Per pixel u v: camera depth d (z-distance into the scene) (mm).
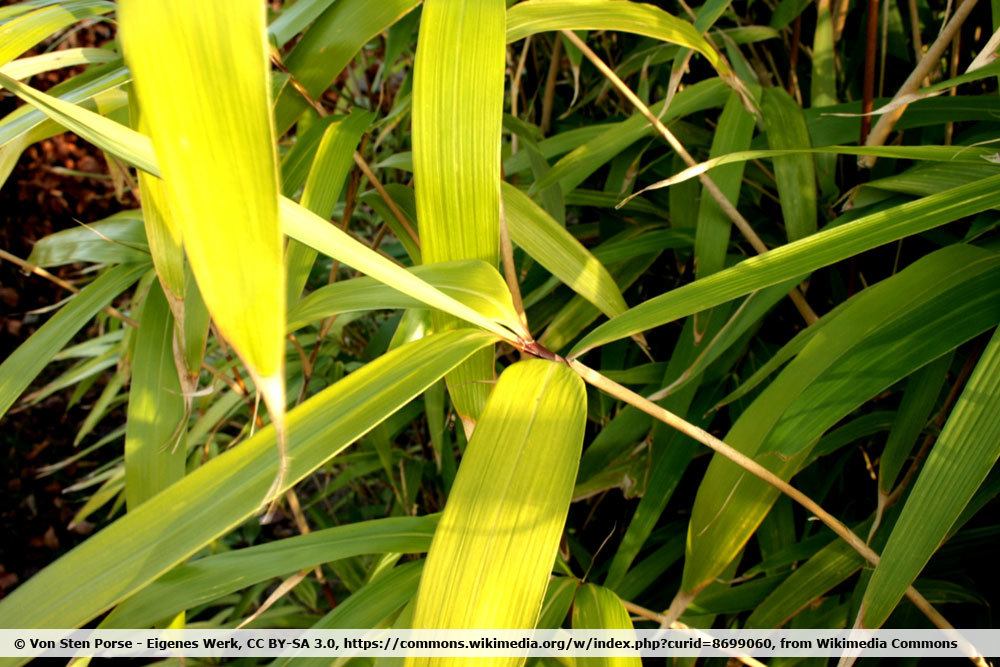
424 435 1183
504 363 884
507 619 424
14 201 2658
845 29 973
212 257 339
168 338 595
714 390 750
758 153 543
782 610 646
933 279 536
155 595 547
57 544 2080
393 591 597
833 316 581
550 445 455
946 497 462
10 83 387
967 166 617
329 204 600
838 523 521
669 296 504
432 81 497
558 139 854
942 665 688
